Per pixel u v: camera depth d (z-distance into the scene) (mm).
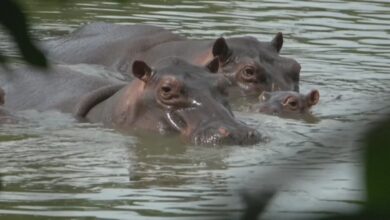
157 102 26781
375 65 39656
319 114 30672
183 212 17672
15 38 4246
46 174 21219
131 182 20594
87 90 31141
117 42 39875
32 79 32031
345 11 52375
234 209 5641
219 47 34844
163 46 38156
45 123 27734
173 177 21203
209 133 25094
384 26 48312
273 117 30219
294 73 35156
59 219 17000
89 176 21172
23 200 18594
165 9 51062
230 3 53531
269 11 51562
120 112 27891
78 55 39625
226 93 27312
